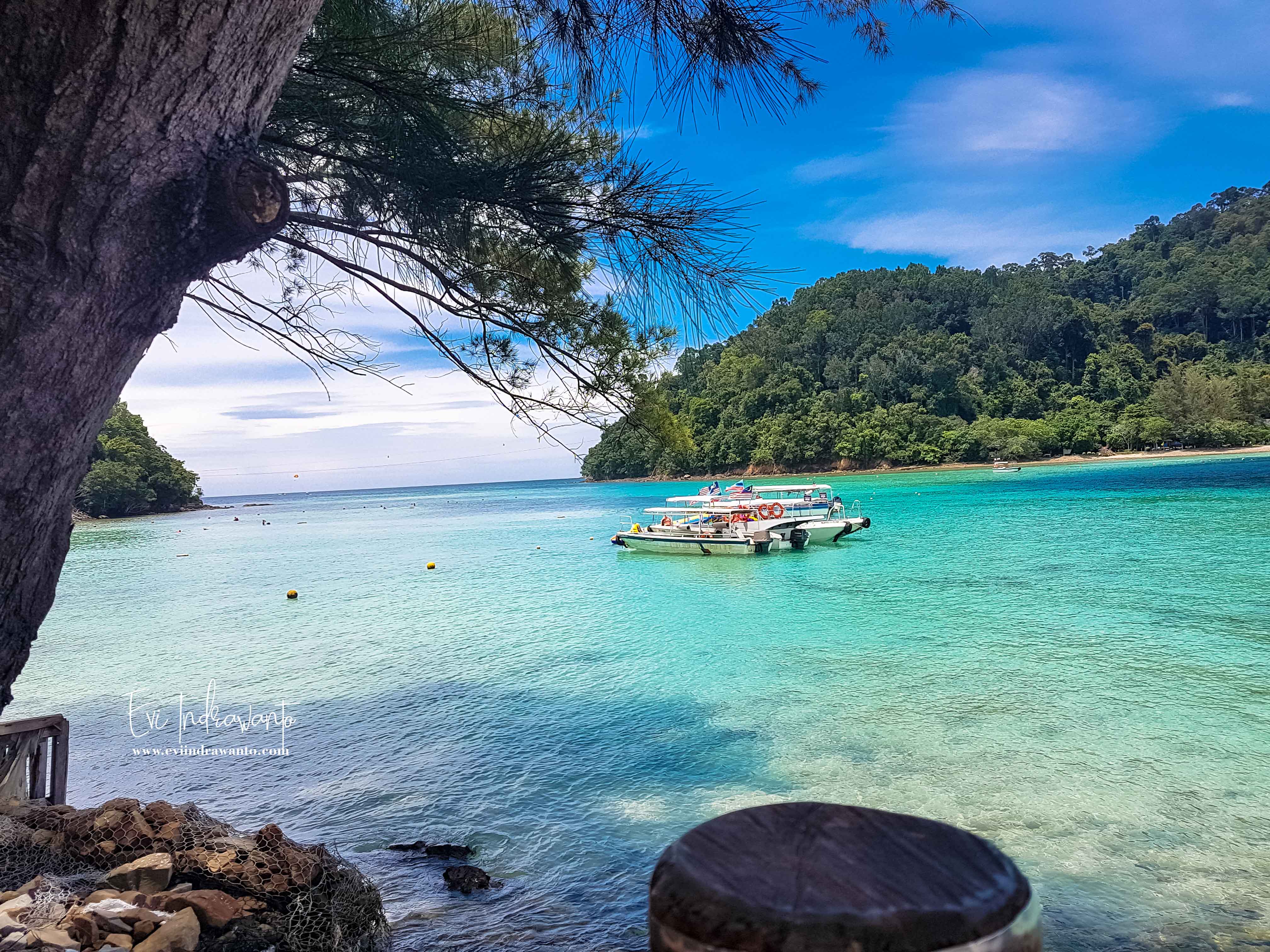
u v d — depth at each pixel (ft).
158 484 358.02
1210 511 117.60
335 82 12.31
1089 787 22.91
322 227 12.67
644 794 23.56
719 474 473.67
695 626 51.06
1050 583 61.41
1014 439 420.36
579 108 12.82
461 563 104.73
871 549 92.68
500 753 27.68
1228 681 33.45
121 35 5.96
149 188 6.70
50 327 6.57
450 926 16.12
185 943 11.60
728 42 10.77
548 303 14.12
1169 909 16.38
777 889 1.47
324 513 331.98
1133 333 565.12
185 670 43.73
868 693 33.47
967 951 1.36
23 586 7.59
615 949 15.19
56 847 14.29
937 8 10.87
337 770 26.43
